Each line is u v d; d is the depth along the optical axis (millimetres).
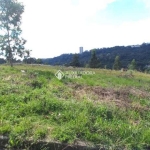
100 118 5109
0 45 18562
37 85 8086
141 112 6176
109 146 4121
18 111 5148
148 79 16641
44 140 4086
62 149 4043
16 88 7090
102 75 15602
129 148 4129
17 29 18984
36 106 5387
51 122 4777
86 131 4391
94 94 7816
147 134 4570
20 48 19219
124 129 4660
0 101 5738
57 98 6473
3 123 4504
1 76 9453
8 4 18266
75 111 5352
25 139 4078
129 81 13273
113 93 8281
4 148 3998
